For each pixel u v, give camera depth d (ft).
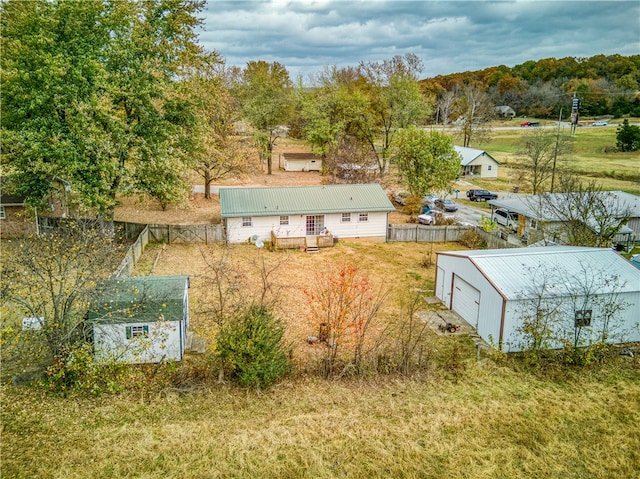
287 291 78.95
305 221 107.65
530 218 109.09
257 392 52.03
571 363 59.98
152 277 63.21
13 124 85.30
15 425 44.60
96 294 53.88
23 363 52.34
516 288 62.69
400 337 65.05
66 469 39.86
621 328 65.05
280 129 213.87
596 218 86.07
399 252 103.60
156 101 91.97
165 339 53.62
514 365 59.52
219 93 127.13
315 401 51.08
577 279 64.95
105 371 51.80
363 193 114.11
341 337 63.52
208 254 96.17
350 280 60.85
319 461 42.11
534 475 41.52
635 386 55.47
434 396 52.65
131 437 44.16
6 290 49.83
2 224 98.63
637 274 67.15
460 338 66.08
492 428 47.60
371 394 52.75
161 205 131.03
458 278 72.95
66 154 81.51
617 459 43.68
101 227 80.69
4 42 81.56
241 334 51.75
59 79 80.43
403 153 131.13
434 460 42.98
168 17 90.43
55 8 81.56
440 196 150.92
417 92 174.70
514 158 220.23
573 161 192.85
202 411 48.73
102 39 86.94
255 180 176.65
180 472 40.37
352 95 177.47
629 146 222.07
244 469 41.09
